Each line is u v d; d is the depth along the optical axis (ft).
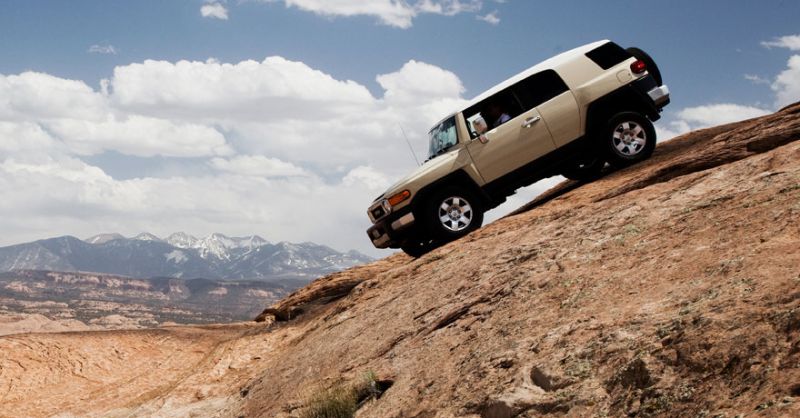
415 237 35.60
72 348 39.32
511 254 22.50
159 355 39.91
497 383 14.30
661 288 14.15
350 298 31.96
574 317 15.15
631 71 34.99
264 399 27.40
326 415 20.10
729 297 11.82
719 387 9.93
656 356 11.42
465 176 34.45
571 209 25.53
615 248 17.93
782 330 10.03
